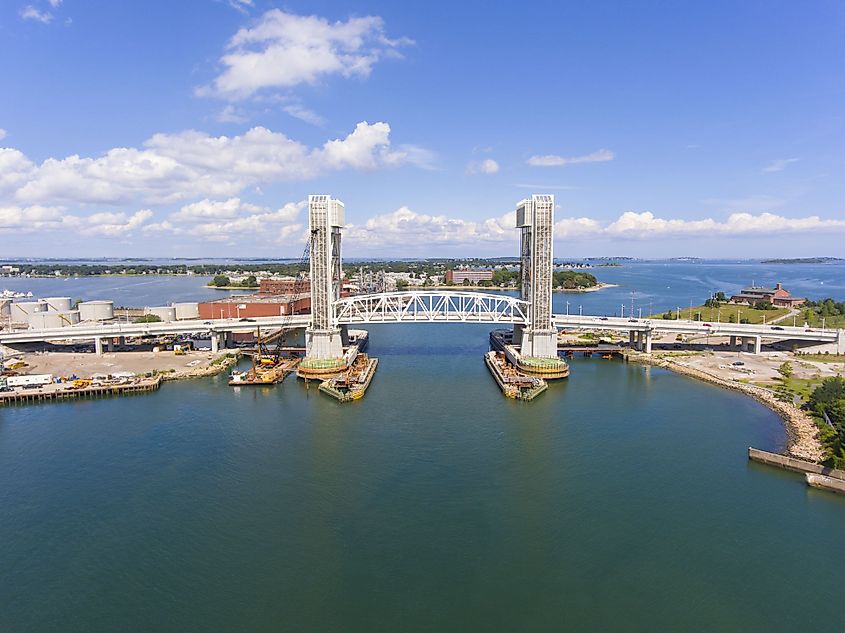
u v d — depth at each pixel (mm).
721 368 168250
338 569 66688
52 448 104688
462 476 91000
